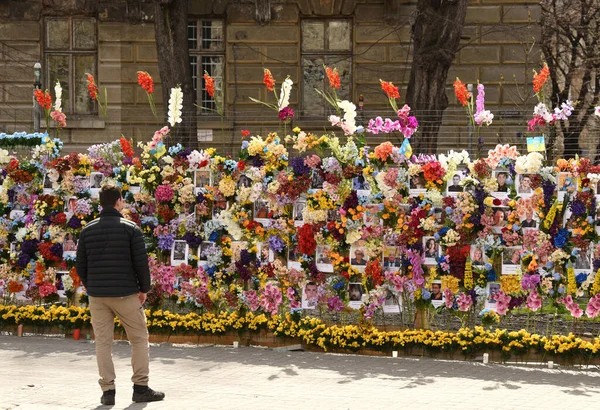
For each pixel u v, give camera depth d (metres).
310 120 23.34
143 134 23.62
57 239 12.30
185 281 11.80
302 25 23.84
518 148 15.57
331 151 11.47
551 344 10.51
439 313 11.07
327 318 11.58
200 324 11.70
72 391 9.20
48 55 24.12
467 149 14.53
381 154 11.06
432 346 10.86
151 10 23.58
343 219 11.08
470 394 9.08
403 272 11.02
